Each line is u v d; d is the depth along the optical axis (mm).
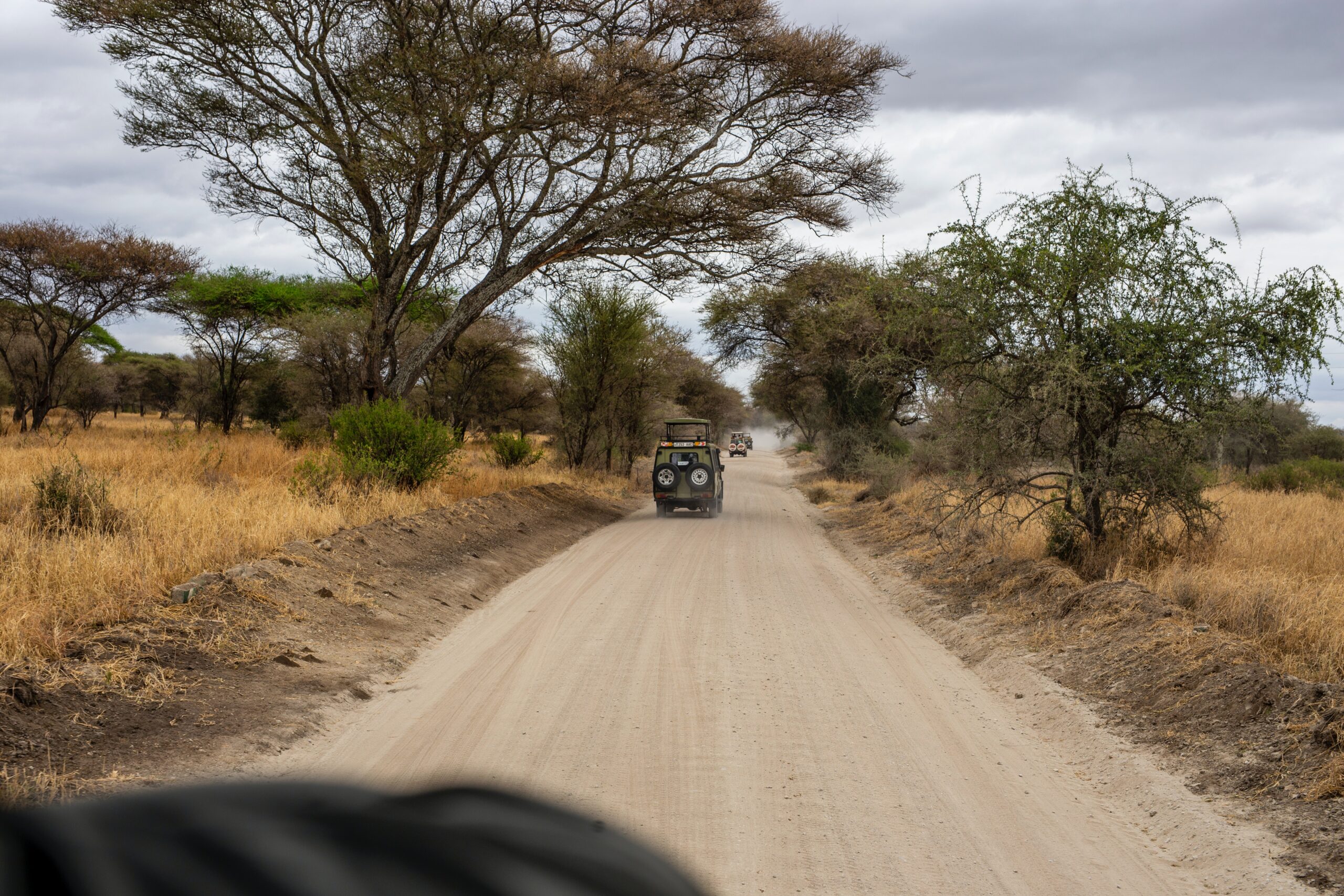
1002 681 7219
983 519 12758
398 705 6246
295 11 18219
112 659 5891
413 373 21281
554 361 29656
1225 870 3990
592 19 18641
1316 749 4824
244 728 5434
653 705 6262
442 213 20422
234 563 8828
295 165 19875
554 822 641
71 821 462
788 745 5531
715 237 20562
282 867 439
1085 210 10805
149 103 18766
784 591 11117
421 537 12312
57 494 10406
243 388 43219
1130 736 5684
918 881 3852
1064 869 4020
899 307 12719
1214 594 8211
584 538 17344
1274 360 9953
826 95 19375
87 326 32219
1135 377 10531
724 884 3750
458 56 17266
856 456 29203
